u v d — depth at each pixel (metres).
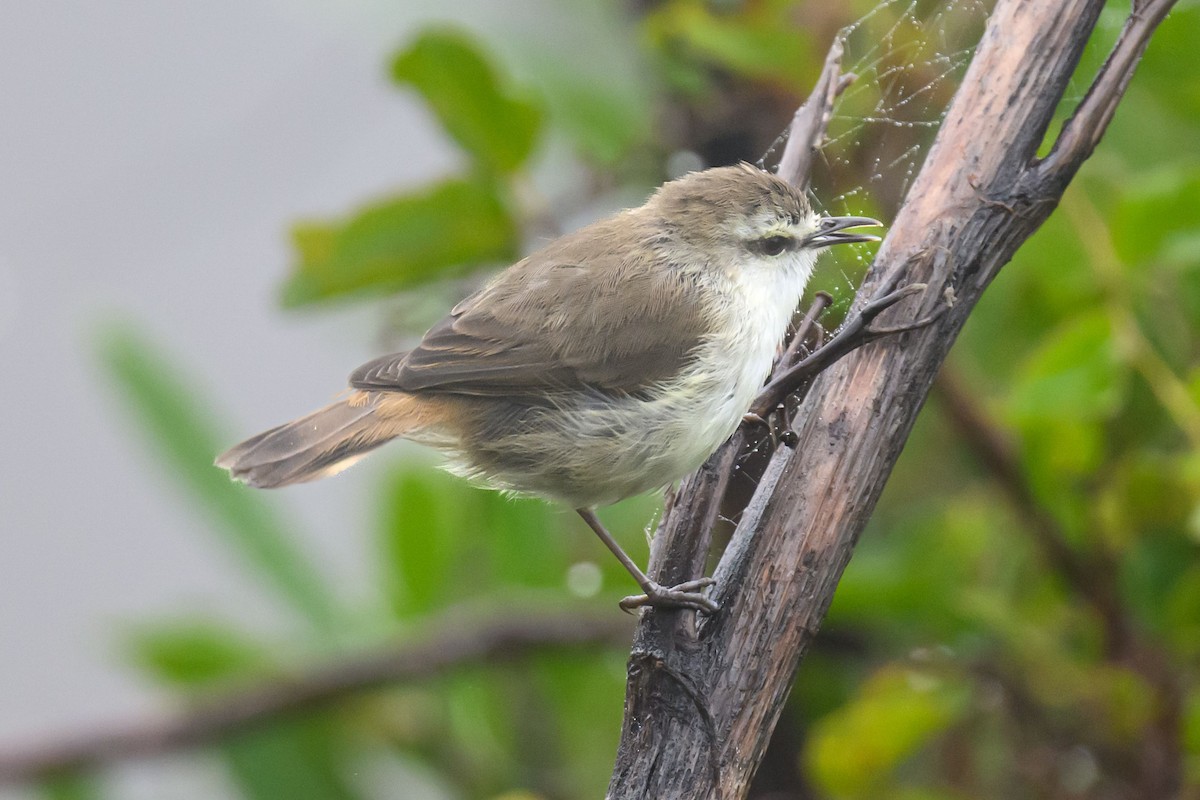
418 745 10.85
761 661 6.49
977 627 9.68
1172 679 9.45
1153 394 10.01
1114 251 9.37
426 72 9.73
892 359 6.59
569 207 11.46
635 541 11.14
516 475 9.85
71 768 10.32
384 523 11.23
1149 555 9.78
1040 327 10.88
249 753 10.81
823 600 6.53
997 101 6.63
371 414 9.76
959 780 10.22
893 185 10.68
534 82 11.23
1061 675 9.53
